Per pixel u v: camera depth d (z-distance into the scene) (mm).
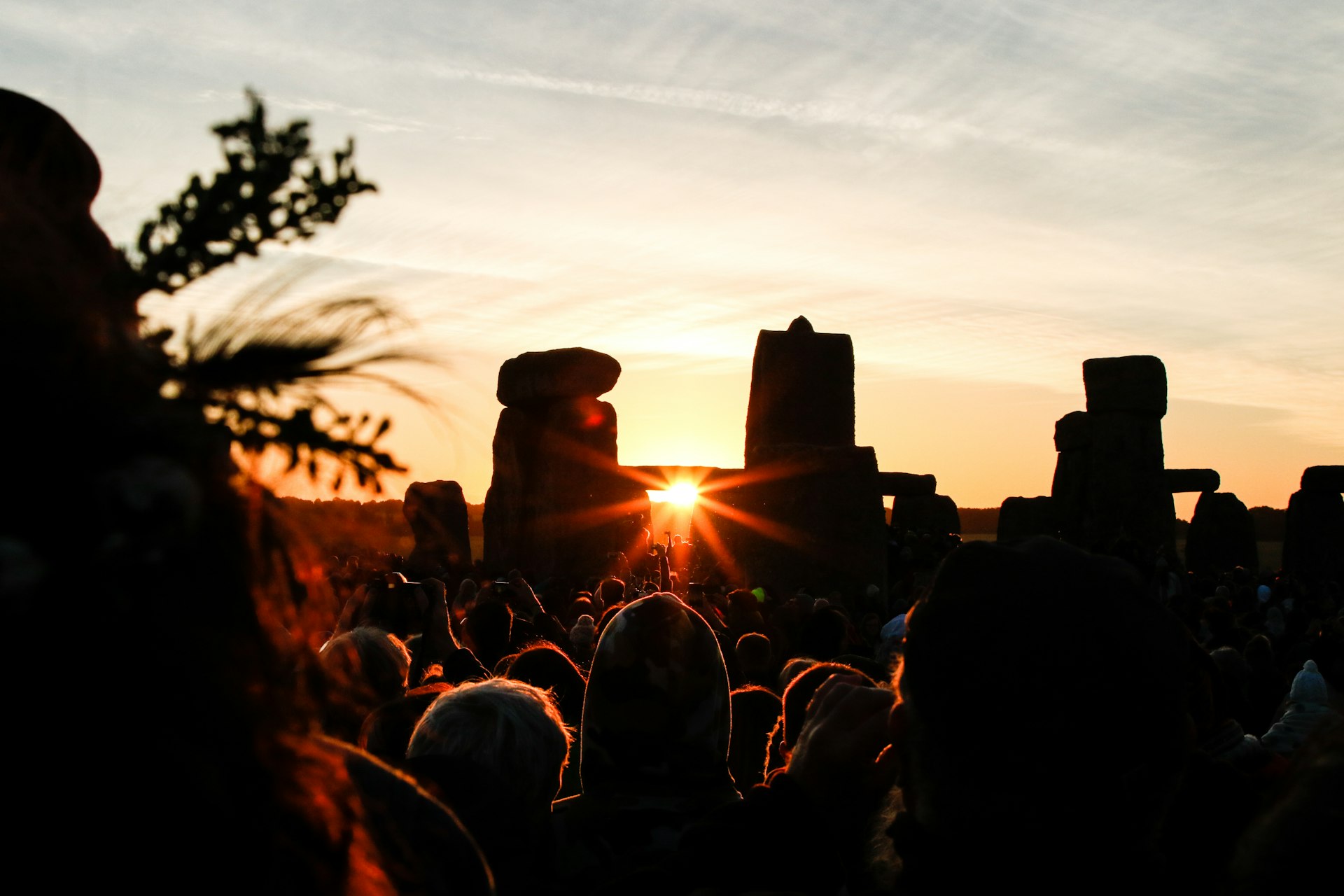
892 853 1842
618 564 17922
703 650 2848
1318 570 37969
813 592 19938
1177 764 1376
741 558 20391
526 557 25812
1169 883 1442
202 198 839
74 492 687
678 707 2785
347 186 871
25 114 902
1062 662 1337
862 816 1910
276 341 820
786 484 20453
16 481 676
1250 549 38906
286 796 875
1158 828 1401
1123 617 1366
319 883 905
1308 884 1078
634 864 2654
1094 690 1327
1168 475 40156
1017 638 1354
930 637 1408
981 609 1386
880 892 1619
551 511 25406
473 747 2678
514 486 26281
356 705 1424
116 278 817
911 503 44219
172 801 745
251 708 839
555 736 2812
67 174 917
